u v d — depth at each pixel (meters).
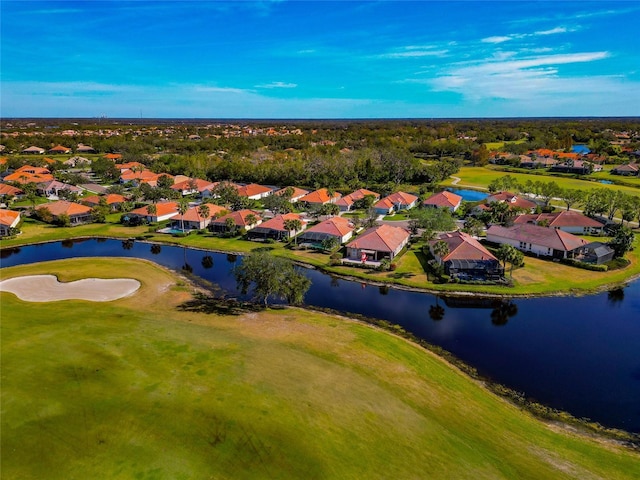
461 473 29.38
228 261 80.00
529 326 53.72
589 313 57.38
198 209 106.38
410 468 29.55
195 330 49.91
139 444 30.58
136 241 94.50
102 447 30.27
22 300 59.59
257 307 58.28
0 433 31.50
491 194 131.00
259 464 29.02
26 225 103.81
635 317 56.06
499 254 68.00
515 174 180.38
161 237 95.62
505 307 59.34
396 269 72.88
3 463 28.75
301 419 33.84
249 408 34.91
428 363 44.53
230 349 45.16
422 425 34.28
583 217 93.62
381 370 42.31
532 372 43.72
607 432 35.19
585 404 38.78
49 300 59.78
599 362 45.62
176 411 34.28
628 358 46.38
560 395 40.03
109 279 68.88
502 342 49.75
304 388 38.25
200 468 28.52
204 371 40.50
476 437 33.47
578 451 32.62
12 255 83.88
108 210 118.00
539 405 38.59
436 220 87.38
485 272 68.81
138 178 156.38
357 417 34.62
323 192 127.56
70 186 145.25
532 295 62.94
